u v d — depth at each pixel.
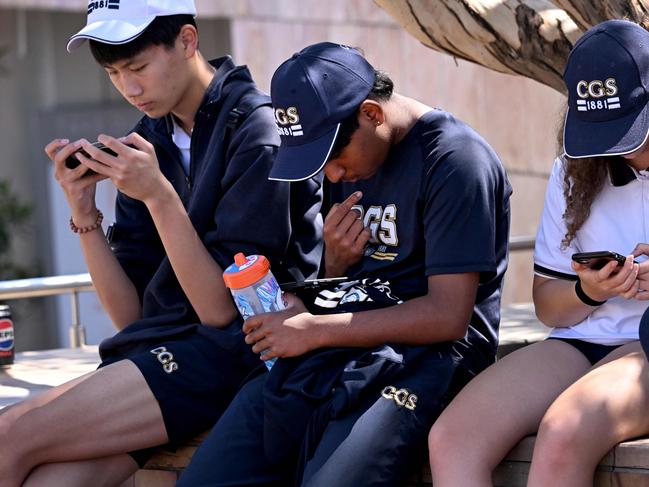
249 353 10.15
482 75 25.06
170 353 9.99
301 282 9.80
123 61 10.30
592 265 8.98
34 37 26.70
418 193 9.49
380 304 9.50
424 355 9.30
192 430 10.03
